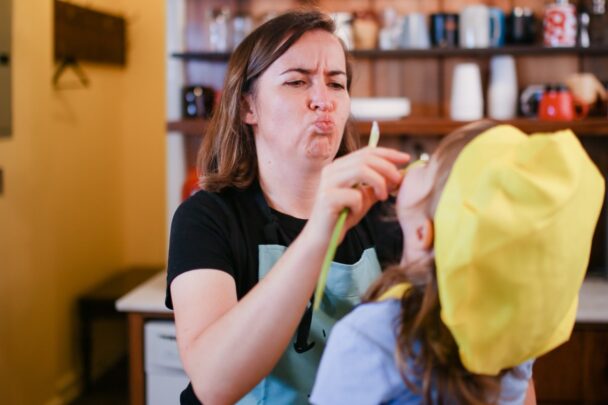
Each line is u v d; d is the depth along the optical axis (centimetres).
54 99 354
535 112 293
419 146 309
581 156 81
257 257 117
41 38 324
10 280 304
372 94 312
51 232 342
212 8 310
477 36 290
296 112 117
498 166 77
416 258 87
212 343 97
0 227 297
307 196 123
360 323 86
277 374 112
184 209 118
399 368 83
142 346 255
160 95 433
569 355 248
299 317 94
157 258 445
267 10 310
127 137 438
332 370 86
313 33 119
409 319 83
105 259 420
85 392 383
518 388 90
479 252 77
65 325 372
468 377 83
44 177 332
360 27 296
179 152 304
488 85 307
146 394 256
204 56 300
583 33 291
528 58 304
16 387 311
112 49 409
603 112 289
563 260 79
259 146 123
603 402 247
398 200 89
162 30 428
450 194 79
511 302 79
